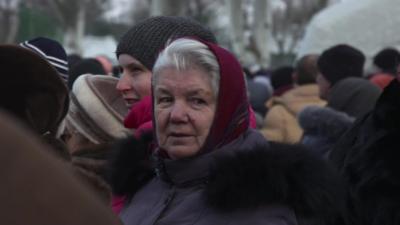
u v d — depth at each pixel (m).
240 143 2.22
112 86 3.46
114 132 3.22
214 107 2.21
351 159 2.99
